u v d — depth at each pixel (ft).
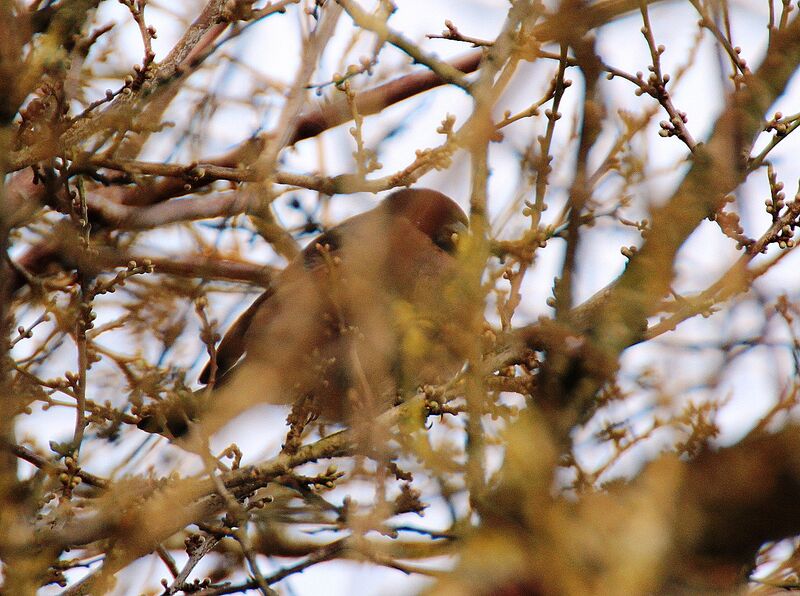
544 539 13.55
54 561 21.08
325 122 27.84
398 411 21.17
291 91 25.02
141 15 23.47
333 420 25.02
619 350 16.11
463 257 18.31
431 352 22.02
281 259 27.78
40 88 22.81
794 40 19.86
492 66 21.56
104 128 22.93
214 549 23.57
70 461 21.03
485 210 18.21
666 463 13.61
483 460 15.81
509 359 19.17
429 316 21.24
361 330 24.07
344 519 20.56
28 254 25.55
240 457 22.52
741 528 12.81
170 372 22.03
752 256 18.93
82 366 21.53
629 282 17.52
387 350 23.40
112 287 22.13
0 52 20.12
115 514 20.92
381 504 18.67
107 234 27.61
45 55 20.75
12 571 19.40
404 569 17.30
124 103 24.07
